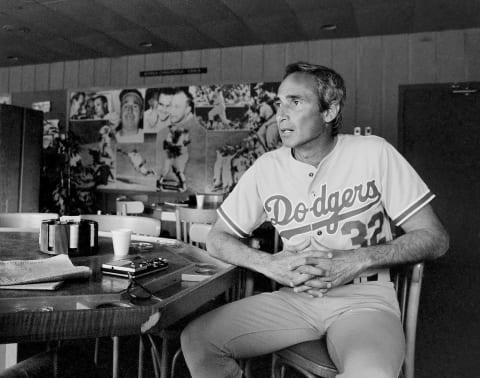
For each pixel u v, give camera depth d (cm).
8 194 555
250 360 154
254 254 142
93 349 260
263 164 164
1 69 744
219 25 521
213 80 619
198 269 136
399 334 126
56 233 148
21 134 569
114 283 113
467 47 518
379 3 443
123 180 664
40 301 97
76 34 564
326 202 152
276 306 144
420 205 146
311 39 568
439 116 527
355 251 135
